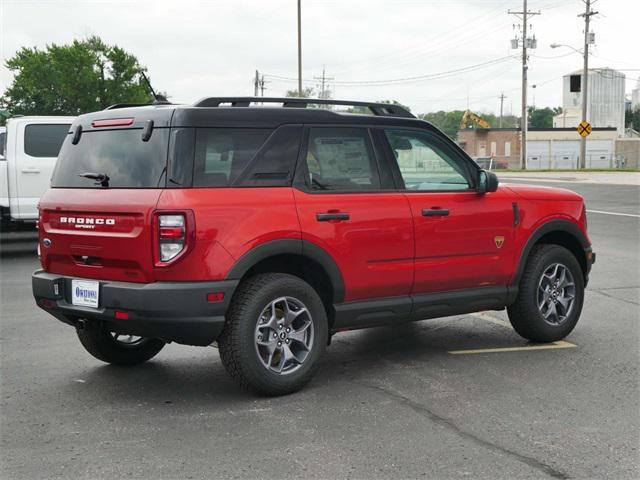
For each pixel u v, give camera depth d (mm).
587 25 54656
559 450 4320
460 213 6180
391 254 5781
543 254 6766
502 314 8312
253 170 5191
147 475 3996
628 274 10852
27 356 6562
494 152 87250
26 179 12773
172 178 4898
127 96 57094
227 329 5082
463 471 4027
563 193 6984
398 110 6199
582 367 6086
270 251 5113
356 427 4695
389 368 6094
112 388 5586
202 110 5055
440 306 6156
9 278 10977
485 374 5895
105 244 5078
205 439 4504
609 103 98688
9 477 3986
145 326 4898
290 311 5312
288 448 4352
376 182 5820
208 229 4879
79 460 4203
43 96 58750
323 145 5555
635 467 4090
